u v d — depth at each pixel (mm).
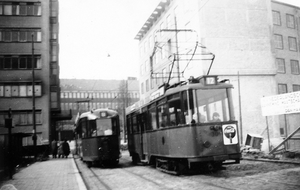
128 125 17156
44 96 32812
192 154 9203
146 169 12945
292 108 12359
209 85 9680
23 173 13508
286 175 8578
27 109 32375
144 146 13656
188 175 9906
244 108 25469
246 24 26812
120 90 60812
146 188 8180
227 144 9391
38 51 33344
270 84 26438
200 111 9438
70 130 81312
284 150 13117
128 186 8844
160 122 11477
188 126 9398
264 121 25500
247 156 14781
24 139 31828
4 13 33438
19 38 33375
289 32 40906
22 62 33125
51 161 21469
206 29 26062
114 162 17141
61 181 10219
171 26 34938
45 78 33094
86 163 17172
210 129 9344
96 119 15484
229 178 8688
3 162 13484
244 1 27094
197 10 26344
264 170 9984
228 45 26141
